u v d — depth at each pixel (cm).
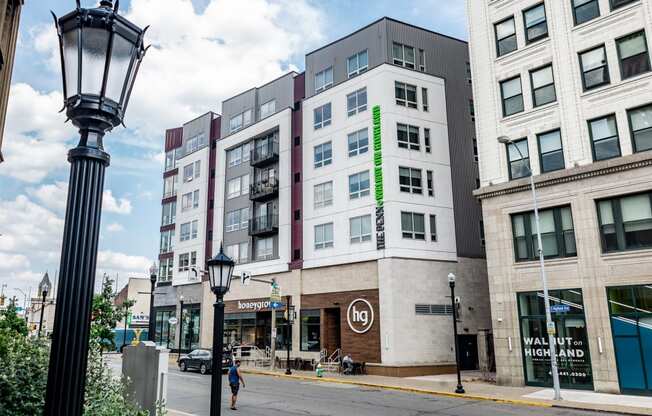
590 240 2333
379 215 3341
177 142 5838
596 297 2281
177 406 1917
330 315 3644
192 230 5156
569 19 2558
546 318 2344
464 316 3416
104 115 405
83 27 399
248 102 4797
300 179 4028
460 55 3962
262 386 2612
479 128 2845
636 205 2242
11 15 1234
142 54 445
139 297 7719
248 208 4528
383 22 3644
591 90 2434
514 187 2605
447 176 3606
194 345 4844
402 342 3122
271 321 4066
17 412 739
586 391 2245
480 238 3653
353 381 2773
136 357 1194
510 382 2500
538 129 2595
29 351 851
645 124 2259
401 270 3238
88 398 838
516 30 2770
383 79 3500
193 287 5003
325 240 3712
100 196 395
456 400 2112
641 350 2133
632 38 2342
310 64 4147
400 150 3444
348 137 3697
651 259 2155
